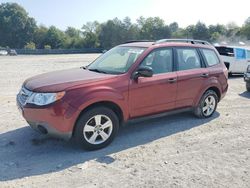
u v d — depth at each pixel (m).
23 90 5.23
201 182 4.12
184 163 4.70
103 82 5.12
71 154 4.97
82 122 4.91
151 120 6.83
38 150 5.12
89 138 5.07
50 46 114.50
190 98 6.50
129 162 4.71
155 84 5.72
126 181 4.12
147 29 122.25
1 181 4.09
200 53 6.82
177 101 6.23
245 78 10.62
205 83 6.72
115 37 118.50
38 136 5.71
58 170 4.42
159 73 5.89
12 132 5.94
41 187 3.96
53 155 4.93
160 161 4.75
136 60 5.58
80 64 25.30
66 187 3.96
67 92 4.77
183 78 6.22
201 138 5.79
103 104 5.16
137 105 5.54
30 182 4.07
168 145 5.42
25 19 122.12
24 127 6.23
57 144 5.37
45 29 122.81
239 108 8.20
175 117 7.09
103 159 4.80
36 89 4.88
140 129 6.24
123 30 119.25
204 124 6.64
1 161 4.68
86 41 117.94
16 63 26.31
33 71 18.02
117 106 5.27
